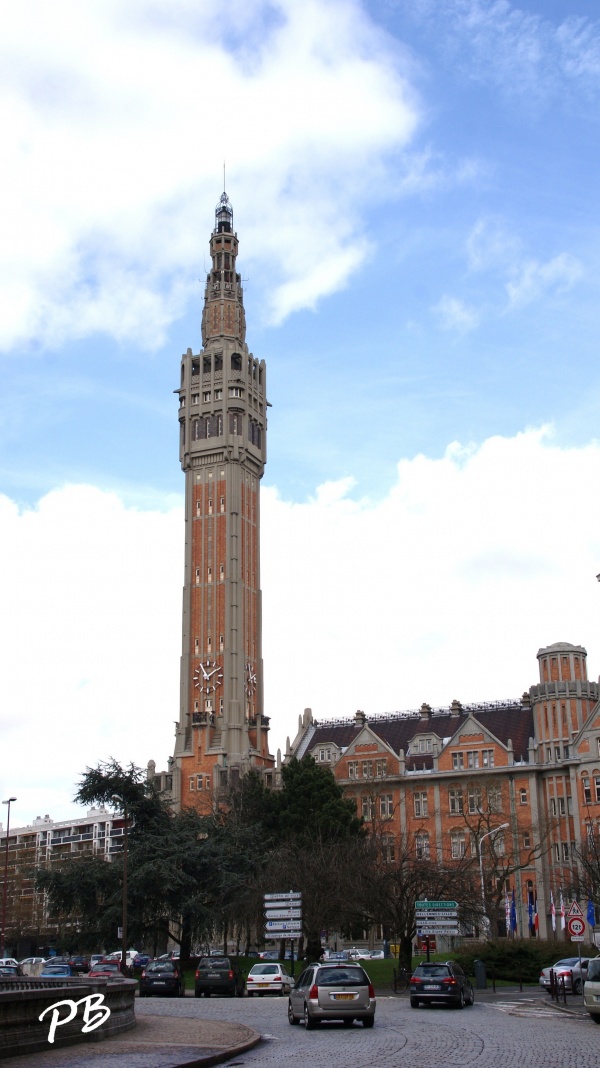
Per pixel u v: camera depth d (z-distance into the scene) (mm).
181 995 78688
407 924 86000
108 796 108750
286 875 98125
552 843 134750
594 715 134625
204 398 181250
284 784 126750
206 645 168625
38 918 183250
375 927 137125
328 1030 44469
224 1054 33031
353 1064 30484
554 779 138000
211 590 171125
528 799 138250
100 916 102812
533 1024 44938
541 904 132125
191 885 103562
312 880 95625
